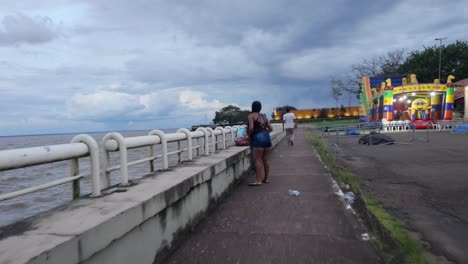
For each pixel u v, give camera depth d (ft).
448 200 18.66
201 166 15.67
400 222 14.98
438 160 33.83
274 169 28.81
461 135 68.08
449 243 12.66
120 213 7.88
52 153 7.91
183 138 17.44
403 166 31.07
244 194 19.52
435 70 156.04
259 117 22.07
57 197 40.01
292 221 14.24
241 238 12.35
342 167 30.99
